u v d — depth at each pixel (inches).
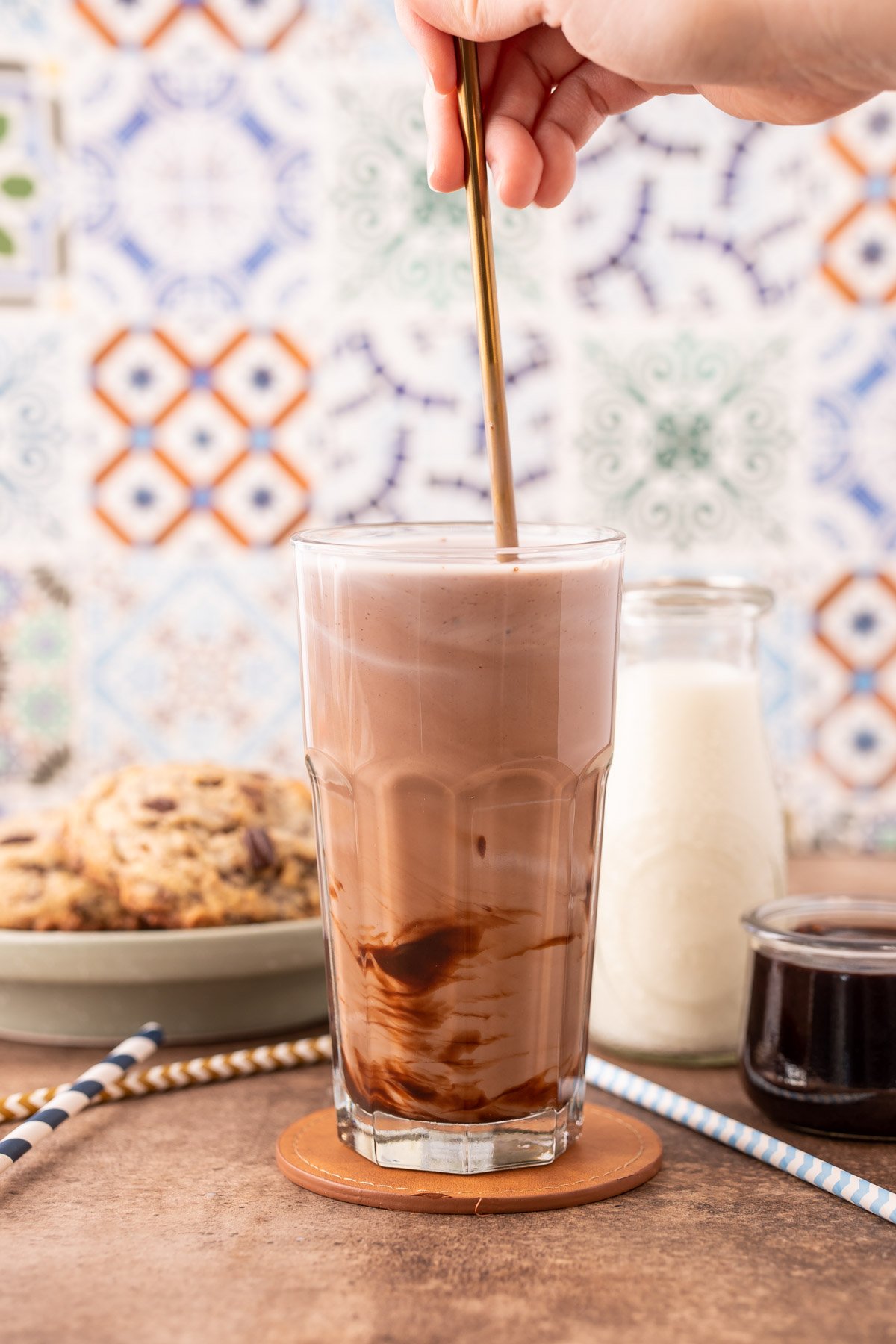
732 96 21.1
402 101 39.4
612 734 19.1
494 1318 16.3
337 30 39.1
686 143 39.8
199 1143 20.0
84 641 40.3
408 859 18.3
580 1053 19.3
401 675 18.0
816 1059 20.0
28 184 39.1
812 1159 19.0
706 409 40.6
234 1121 20.7
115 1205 18.5
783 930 20.6
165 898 22.9
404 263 39.8
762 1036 20.5
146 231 39.5
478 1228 17.9
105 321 39.6
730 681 23.0
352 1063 19.0
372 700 18.1
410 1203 18.2
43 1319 16.4
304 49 39.1
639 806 22.6
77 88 38.9
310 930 22.7
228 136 39.3
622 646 23.3
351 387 40.1
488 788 18.1
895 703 41.4
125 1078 21.4
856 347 40.5
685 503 40.8
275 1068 22.2
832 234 40.1
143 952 22.2
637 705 22.9
